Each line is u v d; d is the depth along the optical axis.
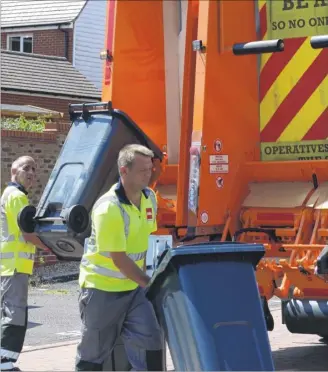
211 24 8.78
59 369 8.68
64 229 7.86
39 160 16.05
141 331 6.38
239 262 5.98
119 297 6.35
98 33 31.31
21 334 8.48
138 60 9.69
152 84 9.76
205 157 8.73
